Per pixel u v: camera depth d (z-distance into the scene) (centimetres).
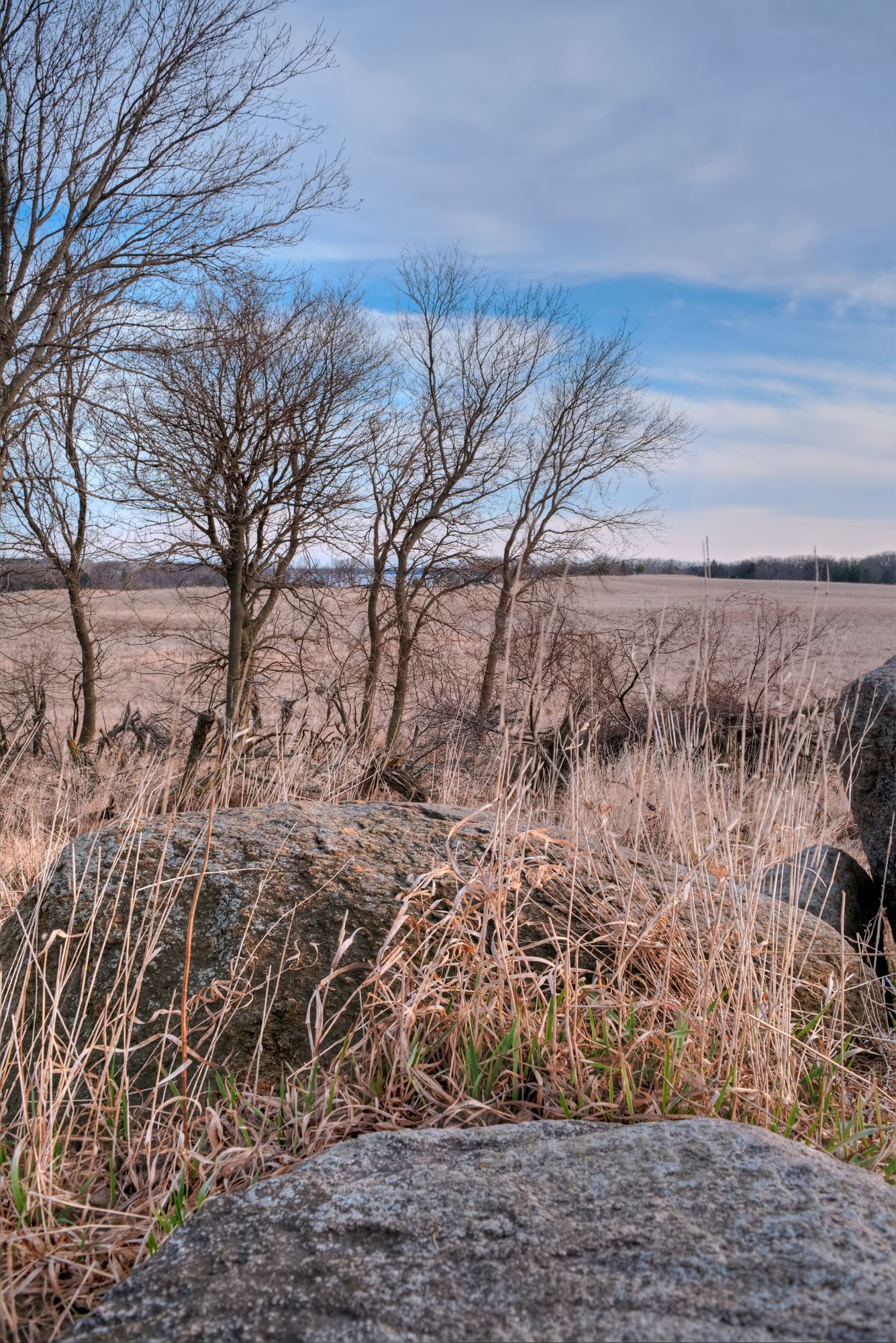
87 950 276
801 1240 131
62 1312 161
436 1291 126
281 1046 248
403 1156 165
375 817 349
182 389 1095
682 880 337
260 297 1201
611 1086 214
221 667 1344
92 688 1462
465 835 336
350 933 279
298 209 1095
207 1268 136
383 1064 236
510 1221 141
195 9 986
